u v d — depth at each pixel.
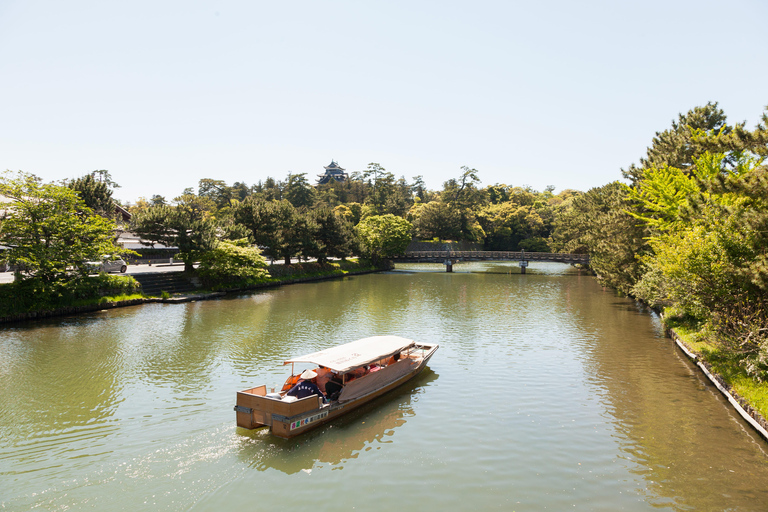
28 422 14.19
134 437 13.23
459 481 11.27
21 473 11.13
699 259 18.06
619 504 10.31
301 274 63.84
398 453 12.69
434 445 13.21
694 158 28.45
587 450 12.93
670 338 26.83
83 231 32.06
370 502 10.33
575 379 19.27
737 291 17.80
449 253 83.38
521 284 60.28
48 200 30.89
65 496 10.17
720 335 18.58
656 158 34.84
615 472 11.73
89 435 13.31
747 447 13.04
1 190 29.56
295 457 12.29
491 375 19.81
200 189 132.75
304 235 65.12
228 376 19.03
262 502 10.23
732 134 14.81
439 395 17.36
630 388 18.09
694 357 20.72
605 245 42.56
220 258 46.44
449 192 136.00
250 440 13.19
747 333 16.70
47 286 30.16
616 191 48.75
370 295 47.38
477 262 116.00
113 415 14.83
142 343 24.38
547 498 10.57
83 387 17.44
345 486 10.96
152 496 10.28
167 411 15.21
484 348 24.64
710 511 10.02
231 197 132.38
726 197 17.84
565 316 34.78
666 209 28.06
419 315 34.84
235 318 32.28
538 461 12.31
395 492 10.75
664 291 26.27
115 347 23.39
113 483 10.77
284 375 19.28
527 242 127.81
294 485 10.94
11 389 17.11
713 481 11.26
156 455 12.19
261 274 52.44
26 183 30.06
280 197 144.38
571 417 15.27
